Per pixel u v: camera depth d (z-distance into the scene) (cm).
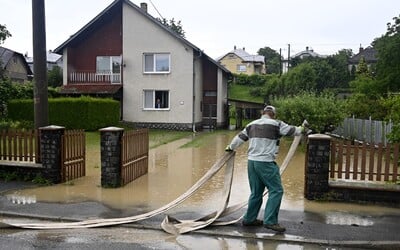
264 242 582
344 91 4344
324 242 577
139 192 891
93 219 675
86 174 1105
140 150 1096
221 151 1709
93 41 3044
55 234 608
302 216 707
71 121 2414
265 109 670
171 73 2952
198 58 3130
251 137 642
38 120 1047
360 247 571
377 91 2638
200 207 764
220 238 596
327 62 5109
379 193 802
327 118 1753
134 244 566
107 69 3041
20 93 2666
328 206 781
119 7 2983
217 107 3334
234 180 1045
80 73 3047
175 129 2967
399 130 926
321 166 821
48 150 969
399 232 625
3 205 759
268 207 621
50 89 2911
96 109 2434
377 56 2827
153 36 2950
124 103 3009
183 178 1073
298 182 1035
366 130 1841
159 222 661
